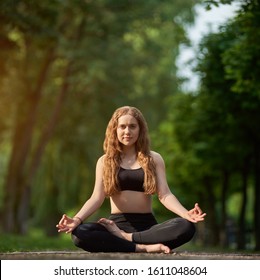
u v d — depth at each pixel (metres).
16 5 22.73
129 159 8.20
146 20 33.19
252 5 15.46
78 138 38.00
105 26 32.06
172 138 31.69
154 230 7.84
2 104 33.12
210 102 24.02
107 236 7.84
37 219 41.25
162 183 8.14
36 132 39.19
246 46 17.45
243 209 28.06
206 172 32.25
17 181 33.84
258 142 24.94
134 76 37.59
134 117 8.15
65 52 31.11
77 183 39.94
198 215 7.76
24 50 32.44
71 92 36.91
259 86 18.12
